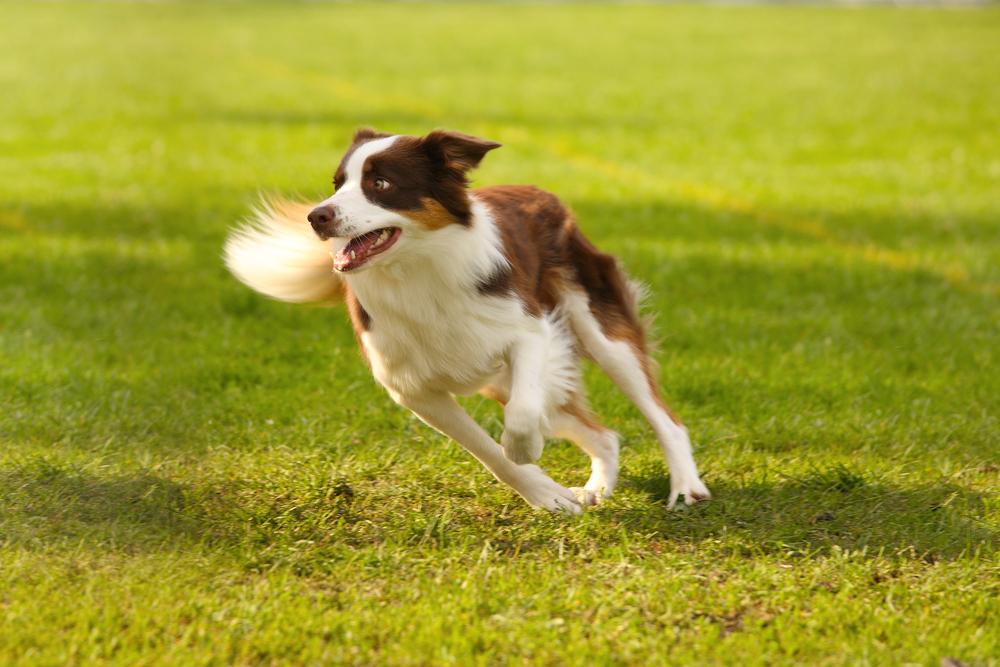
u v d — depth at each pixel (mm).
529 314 6688
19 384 9070
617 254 14195
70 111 28062
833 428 8406
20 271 13156
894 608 5695
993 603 5715
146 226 15977
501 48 42438
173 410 8766
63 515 6703
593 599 5734
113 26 50500
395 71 36406
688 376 9641
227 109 28766
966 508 6926
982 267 13828
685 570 6062
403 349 6555
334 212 6152
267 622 5504
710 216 16844
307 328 11273
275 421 8539
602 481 7348
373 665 5191
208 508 6891
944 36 44156
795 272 13555
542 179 19859
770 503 7004
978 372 9812
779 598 5785
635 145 23828
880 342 10859
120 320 11336
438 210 6266
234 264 7508
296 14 56469
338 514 6914
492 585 5922
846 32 46156
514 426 6379
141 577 5922
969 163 21406
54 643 5273
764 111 28297
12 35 46500
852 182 19781
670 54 40250
